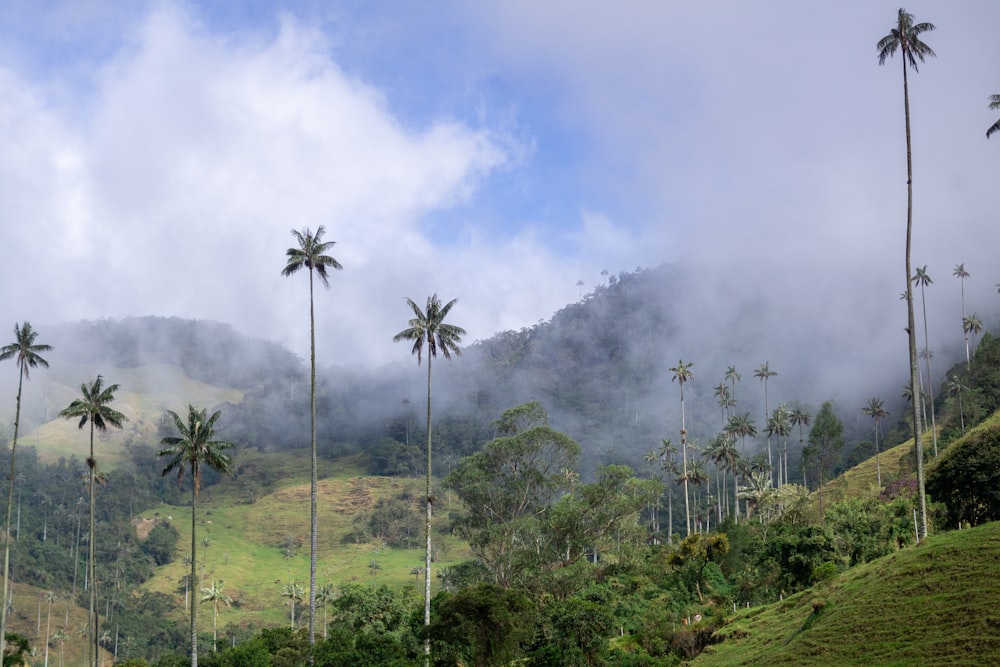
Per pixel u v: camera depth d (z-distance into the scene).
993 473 73.69
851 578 72.56
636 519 118.00
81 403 87.56
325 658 78.12
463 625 68.94
